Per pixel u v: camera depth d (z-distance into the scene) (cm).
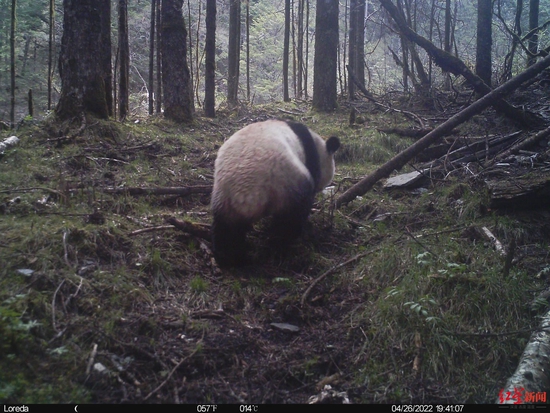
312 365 214
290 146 270
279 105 685
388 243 296
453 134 484
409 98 646
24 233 243
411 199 379
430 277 253
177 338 214
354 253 301
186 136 475
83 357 188
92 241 251
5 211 268
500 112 505
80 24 410
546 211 327
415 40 557
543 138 425
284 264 285
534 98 584
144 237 274
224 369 205
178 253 271
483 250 290
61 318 203
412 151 373
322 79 611
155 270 251
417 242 282
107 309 217
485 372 216
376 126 531
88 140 393
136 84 942
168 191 329
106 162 365
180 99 527
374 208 356
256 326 232
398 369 216
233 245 265
